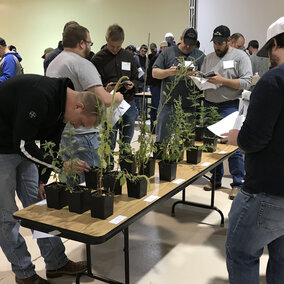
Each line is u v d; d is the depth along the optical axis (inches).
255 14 283.0
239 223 57.0
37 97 59.8
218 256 93.7
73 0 373.1
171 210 122.6
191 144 94.8
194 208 124.3
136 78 142.9
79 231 54.7
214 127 86.7
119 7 347.6
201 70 137.1
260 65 186.1
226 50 130.0
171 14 322.3
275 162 52.2
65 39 86.6
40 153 65.0
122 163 77.7
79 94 63.0
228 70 128.7
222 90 129.6
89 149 89.2
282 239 59.5
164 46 264.1
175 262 91.0
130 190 68.7
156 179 79.3
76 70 82.4
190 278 84.2
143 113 77.4
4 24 430.3
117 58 137.0
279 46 53.4
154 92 223.3
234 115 91.1
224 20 294.8
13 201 72.9
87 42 88.0
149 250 96.7
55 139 72.5
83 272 77.4
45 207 64.8
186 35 128.5
